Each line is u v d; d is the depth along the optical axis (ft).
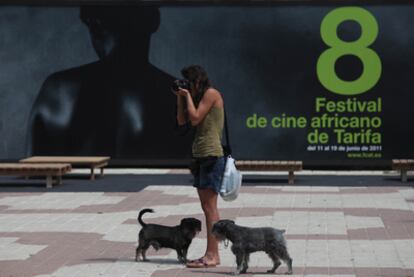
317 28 115.75
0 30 117.80
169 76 116.88
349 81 115.44
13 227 69.00
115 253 57.82
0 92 118.11
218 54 116.47
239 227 50.14
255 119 116.16
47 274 50.98
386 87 115.24
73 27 117.60
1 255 57.06
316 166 119.34
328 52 115.65
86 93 117.60
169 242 53.62
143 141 117.39
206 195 52.85
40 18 117.50
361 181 106.01
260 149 116.06
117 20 117.08
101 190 96.32
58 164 102.94
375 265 53.47
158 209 79.92
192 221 53.47
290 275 50.14
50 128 117.91
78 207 81.46
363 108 115.34
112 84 117.39
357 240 62.59
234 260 55.26
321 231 66.69
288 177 108.27
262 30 116.06
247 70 116.06
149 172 118.83
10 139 118.11
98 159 111.04
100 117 117.50
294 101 115.75
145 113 117.19
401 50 115.03
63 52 117.60
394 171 119.55
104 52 117.39
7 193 93.76
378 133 115.44
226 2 116.26
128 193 93.30
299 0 115.75
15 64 117.91
